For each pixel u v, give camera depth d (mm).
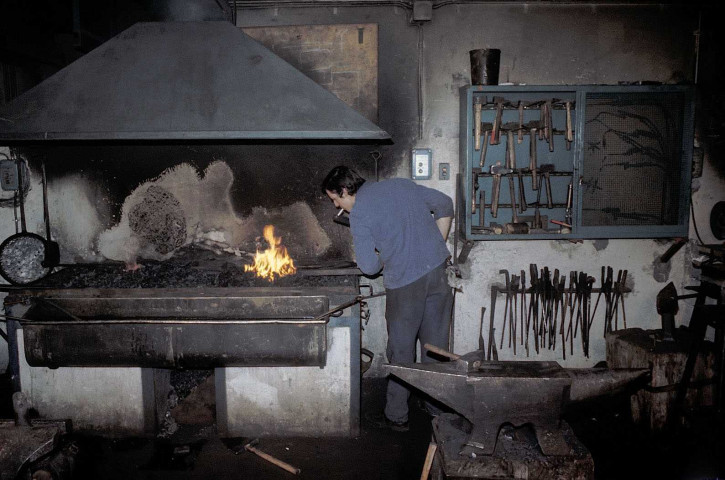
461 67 3535
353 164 3580
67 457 2398
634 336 3354
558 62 3529
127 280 3158
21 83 3473
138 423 3035
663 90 3297
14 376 2979
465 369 2023
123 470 2768
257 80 2955
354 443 3023
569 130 3395
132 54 3035
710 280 3139
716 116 3525
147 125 2834
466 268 3725
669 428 2998
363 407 3434
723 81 3480
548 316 3648
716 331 3018
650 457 2828
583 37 3508
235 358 2828
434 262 2920
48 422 2412
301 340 2818
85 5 3342
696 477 2635
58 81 2975
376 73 3428
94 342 2795
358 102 3453
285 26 3400
